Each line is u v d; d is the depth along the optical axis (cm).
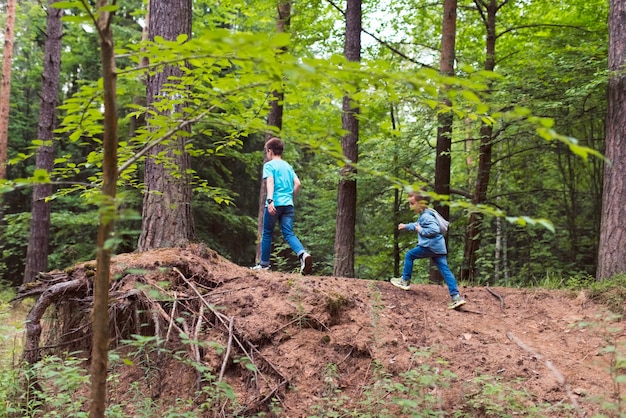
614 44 581
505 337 426
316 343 381
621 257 553
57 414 317
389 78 159
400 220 1209
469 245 1024
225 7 1079
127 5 1456
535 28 1032
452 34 873
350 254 919
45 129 1135
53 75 1143
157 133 229
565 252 1130
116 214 141
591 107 883
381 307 446
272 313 398
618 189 561
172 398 354
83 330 412
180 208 518
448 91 163
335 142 186
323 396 342
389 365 367
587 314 469
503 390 325
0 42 1669
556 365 373
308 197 1739
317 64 153
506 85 789
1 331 376
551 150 1055
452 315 472
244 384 355
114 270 419
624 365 290
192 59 186
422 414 290
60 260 1408
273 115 952
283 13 1070
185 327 372
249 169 1528
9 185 185
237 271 476
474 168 1317
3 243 1492
